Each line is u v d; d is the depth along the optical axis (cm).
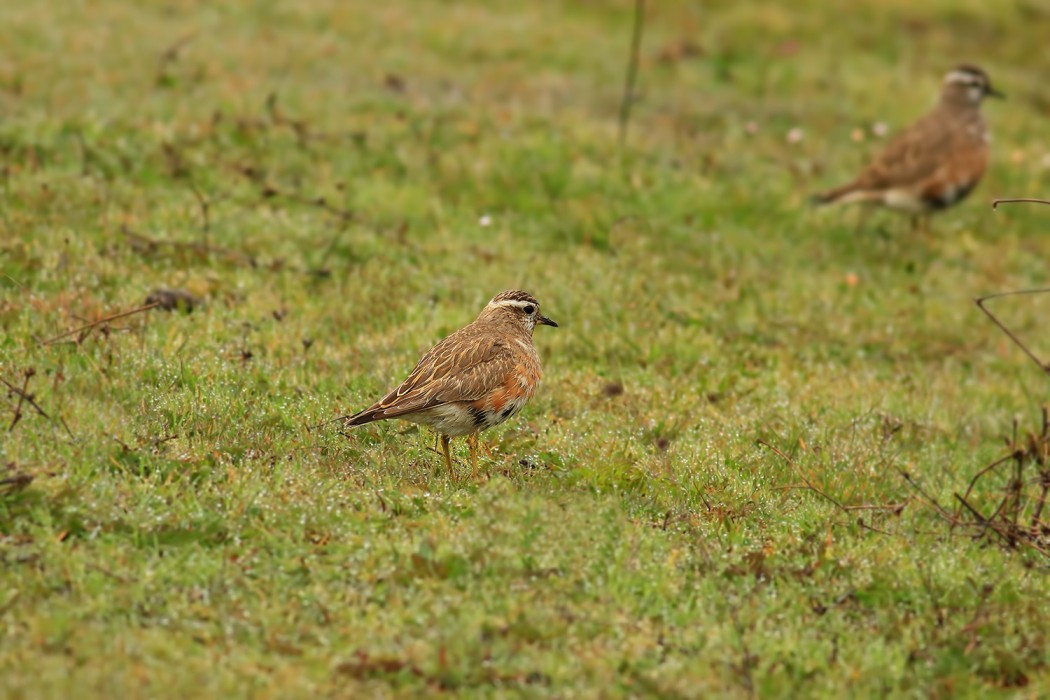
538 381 1254
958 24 3425
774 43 3114
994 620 981
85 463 1045
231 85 2280
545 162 2169
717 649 920
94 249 1614
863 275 2058
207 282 1591
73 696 781
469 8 3089
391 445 1218
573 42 2928
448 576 971
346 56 2583
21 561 923
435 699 840
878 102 2825
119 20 2580
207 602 915
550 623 922
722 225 2127
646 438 1306
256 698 814
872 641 955
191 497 1027
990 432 1528
